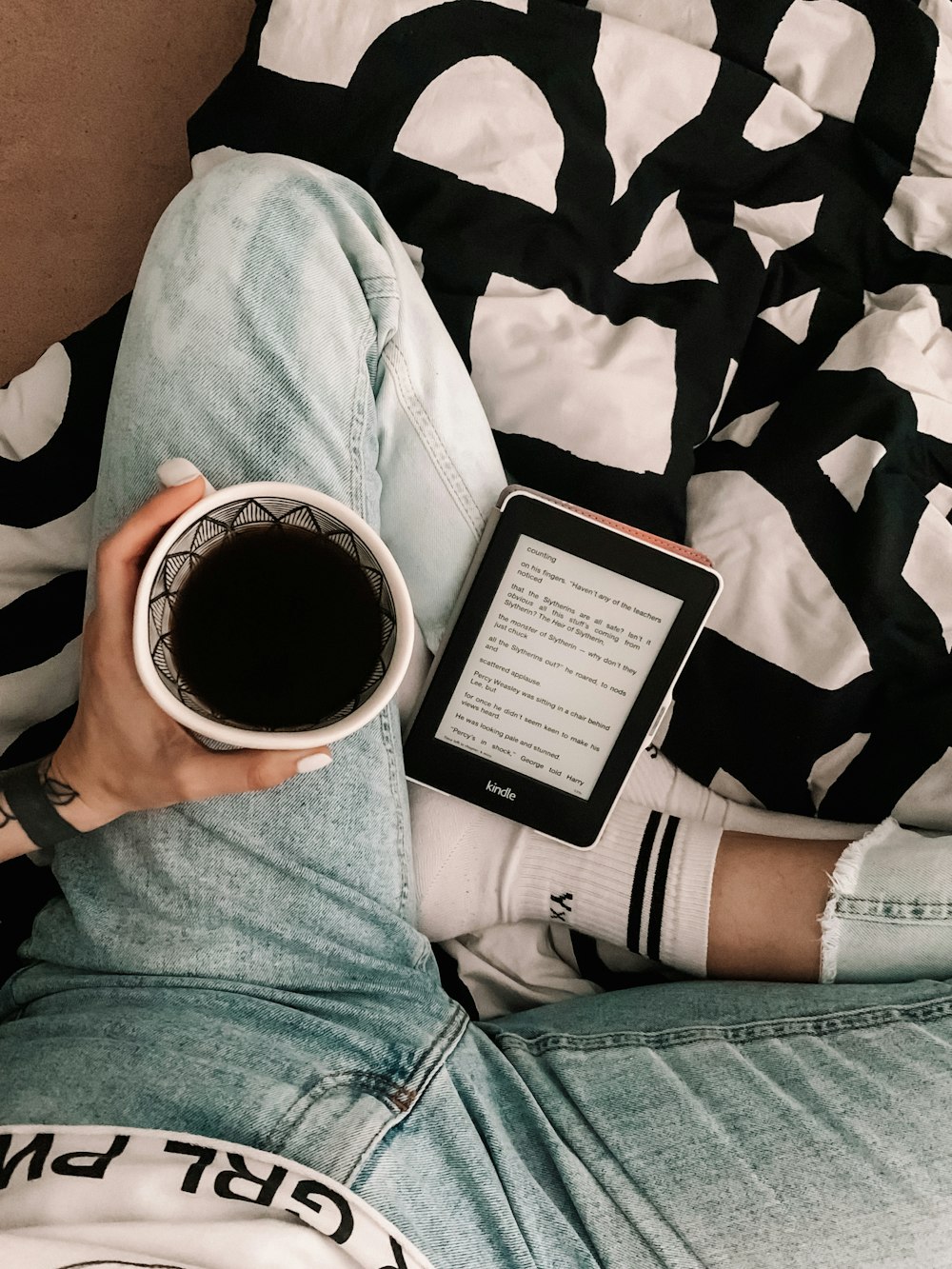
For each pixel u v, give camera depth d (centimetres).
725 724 77
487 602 66
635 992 69
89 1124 50
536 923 79
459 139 75
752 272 80
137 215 99
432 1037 58
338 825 61
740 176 80
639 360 75
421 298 67
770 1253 51
